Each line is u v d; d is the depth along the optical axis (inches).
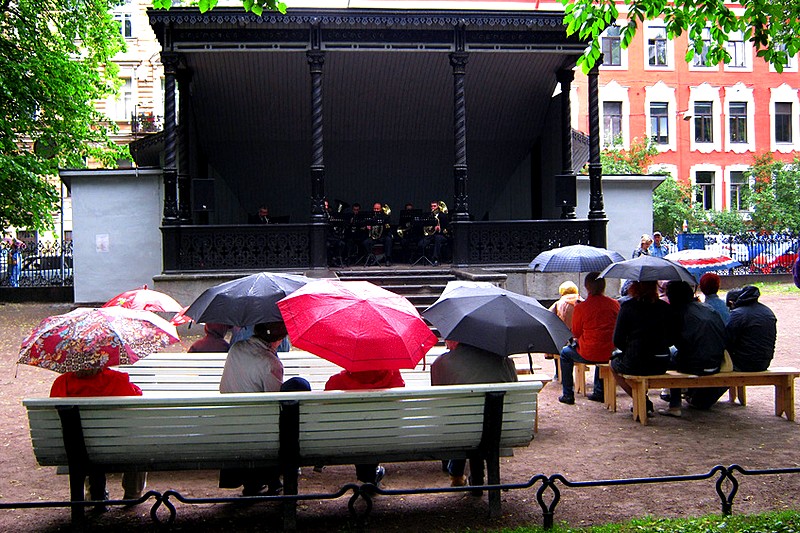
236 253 558.3
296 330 170.9
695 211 1198.3
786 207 1208.2
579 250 345.7
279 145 734.5
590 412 306.3
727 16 280.4
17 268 827.4
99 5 831.7
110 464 175.2
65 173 585.3
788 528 170.6
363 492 170.4
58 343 171.5
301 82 653.9
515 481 218.4
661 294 419.8
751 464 231.6
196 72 626.8
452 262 613.3
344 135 736.3
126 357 170.7
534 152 747.4
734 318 295.9
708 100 1382.9
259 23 549.0
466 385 185.0
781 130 1405.0
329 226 644.1
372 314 171.3
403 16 556.4
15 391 350.6
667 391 336.2
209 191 564.4
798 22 288.5
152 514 165.5
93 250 590.6
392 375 189.2
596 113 595.5
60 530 180.1
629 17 282.8
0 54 735.1
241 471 196.9
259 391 191.2
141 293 256.5
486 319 185.3
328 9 547.5
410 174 789.2
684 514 189.5
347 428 177.3
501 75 665.6
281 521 184.9
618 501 200.1
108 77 929.5
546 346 184.7
